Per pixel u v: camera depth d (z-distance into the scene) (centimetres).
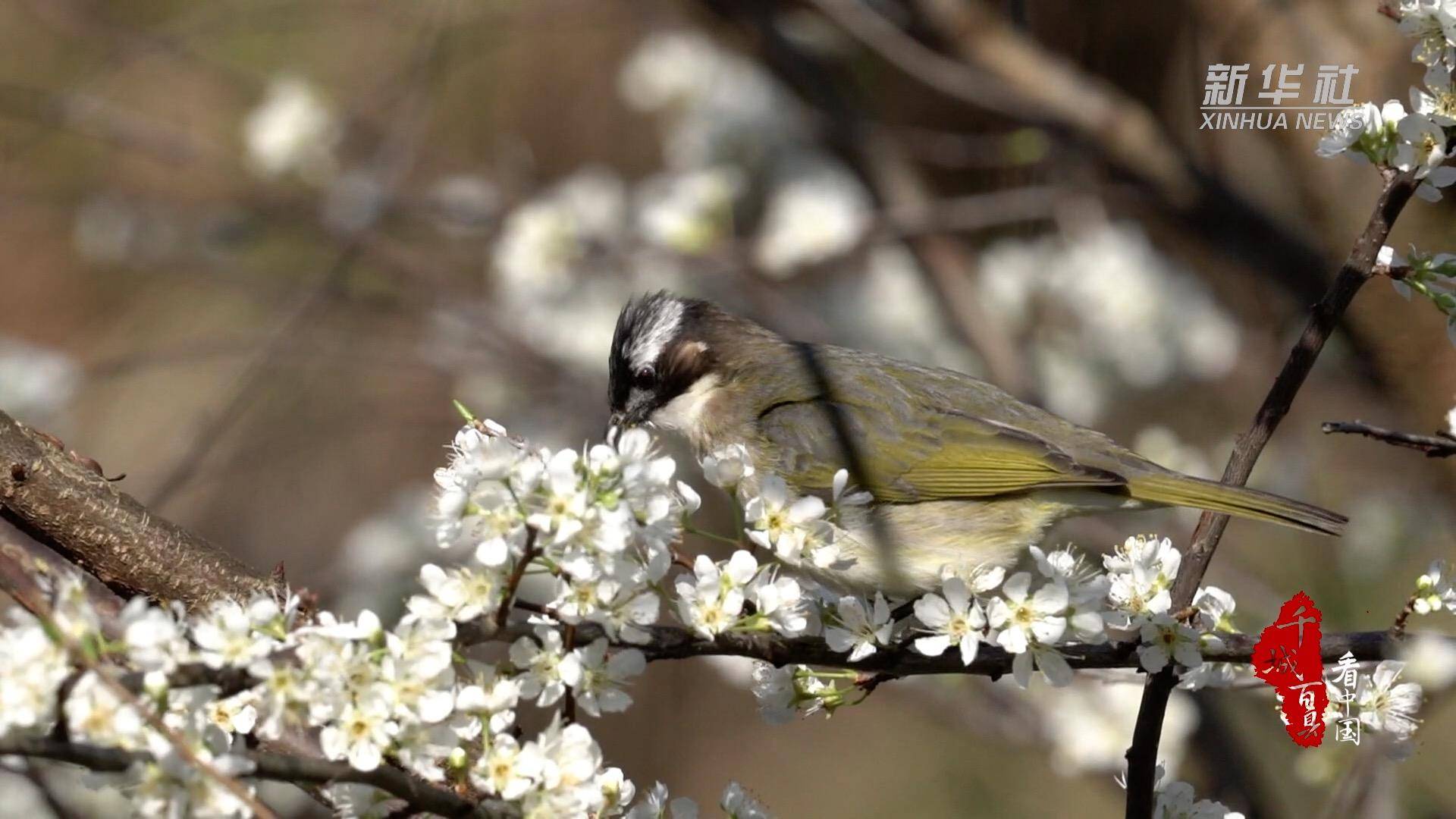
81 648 423
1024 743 1158
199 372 1714
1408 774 1166
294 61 1705
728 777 1722
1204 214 1233
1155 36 1382
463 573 493
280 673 450
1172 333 1350
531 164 1560
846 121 1399
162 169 1667
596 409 1408
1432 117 602
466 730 498
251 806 428
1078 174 1350
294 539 1673
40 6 1470
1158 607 564
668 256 1375
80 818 884
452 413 1612
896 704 1748
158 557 621
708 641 547
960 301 1342
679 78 1475
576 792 489
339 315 1562
